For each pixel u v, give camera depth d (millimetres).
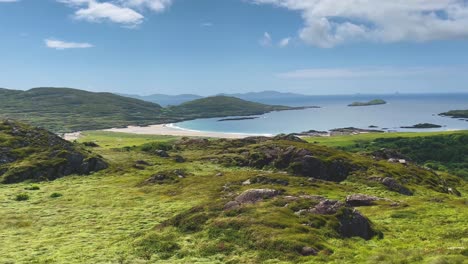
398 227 43031
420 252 30375
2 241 42625
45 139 111125
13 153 97562
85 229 47125
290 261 30297
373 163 102750
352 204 58406
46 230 47375
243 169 103250
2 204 63031
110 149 135000
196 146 146750
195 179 81688
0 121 118250
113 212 56156
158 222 49031
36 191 74000
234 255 32375
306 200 43969
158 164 107938
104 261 33188
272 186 68062
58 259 34688
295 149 105812
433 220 45375
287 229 35812
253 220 38406
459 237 36875
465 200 65000
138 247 36250
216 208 43781
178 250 34406
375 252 31984
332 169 94625
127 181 83188
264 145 119250
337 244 34438
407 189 83625
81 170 94125
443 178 118375
